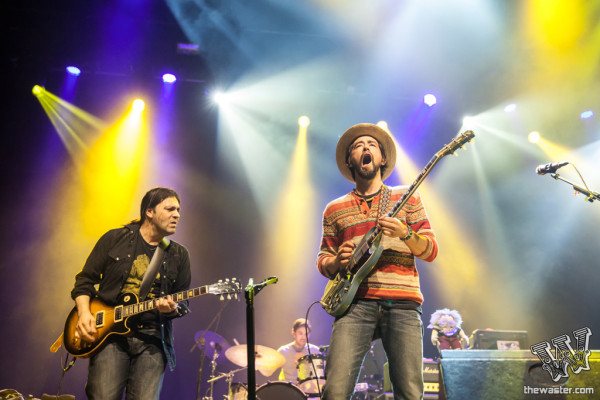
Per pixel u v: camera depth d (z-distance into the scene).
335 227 3.21
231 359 6.94
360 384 6.61
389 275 2.85
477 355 2.67
